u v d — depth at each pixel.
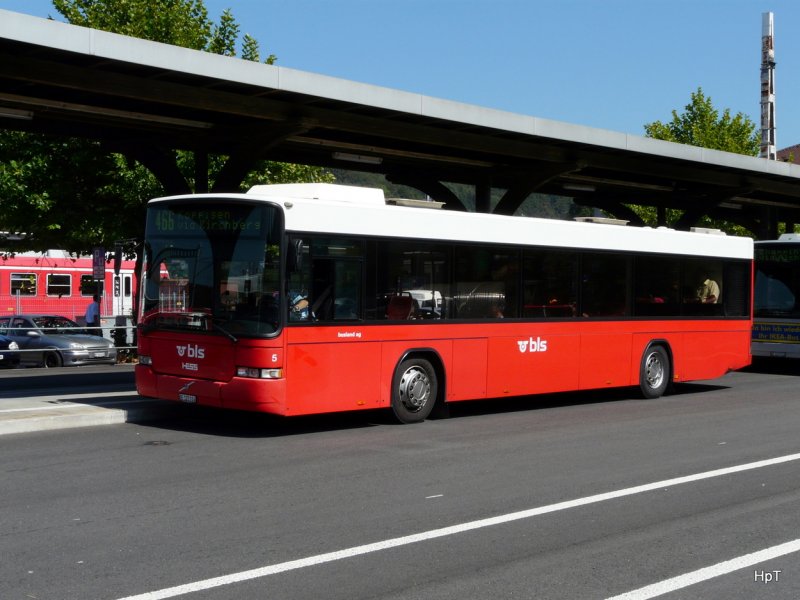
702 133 48.66
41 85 15.42
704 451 11.15
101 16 30.94
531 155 21.25
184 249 12.45
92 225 28.53
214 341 11.97
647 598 5.79
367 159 22.08
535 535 7.23
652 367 16.98
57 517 7.63
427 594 5.80
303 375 11.87
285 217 11.70
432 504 8.23
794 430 12.96
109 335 29.69
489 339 14.17
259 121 17.94
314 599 5.68
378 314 12.76
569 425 13.40
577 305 15.53
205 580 6.00
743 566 6.49
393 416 14.10
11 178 27.52
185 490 8.70
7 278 37.34
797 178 26.53
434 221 13.45
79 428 12.55
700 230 18.34
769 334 22.56
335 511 7.93
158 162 19.38
